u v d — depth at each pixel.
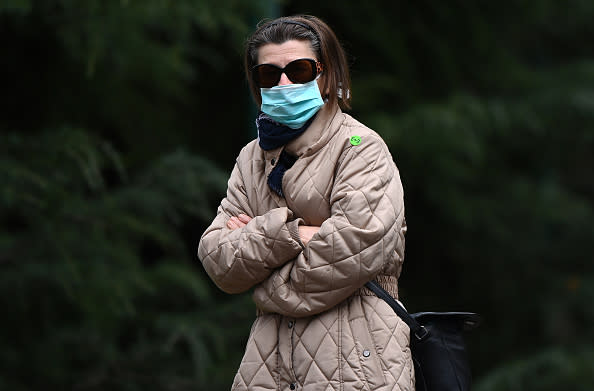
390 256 8.74
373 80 30.75
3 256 21.23
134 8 22.03
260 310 9.30
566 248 38.53
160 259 28.38
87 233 22.00
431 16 33.25
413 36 32.81
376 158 8.94
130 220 21.97
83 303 21.12
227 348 23.36
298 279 8.57
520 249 36.66
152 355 22.89
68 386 22.14
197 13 22.38
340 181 8.83
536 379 32.38
